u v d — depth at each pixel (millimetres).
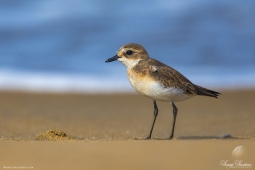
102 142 8594
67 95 17734
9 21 24375
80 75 19734
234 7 25062
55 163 7094
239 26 23594
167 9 25656
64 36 22984
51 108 15914
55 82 19016
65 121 14039
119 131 12547
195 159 7246
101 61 20953
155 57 21234
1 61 20516
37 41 22500
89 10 25594
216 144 8281
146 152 7637
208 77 19406
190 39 22656
